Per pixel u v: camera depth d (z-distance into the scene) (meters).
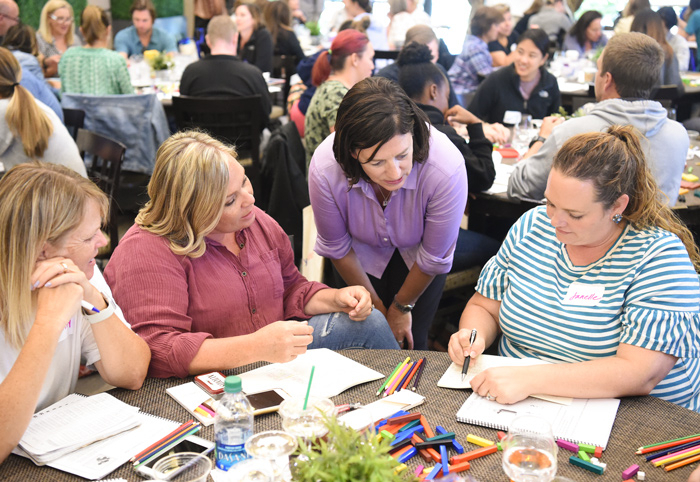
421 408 1.34
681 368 1.51
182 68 5.60
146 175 4.09
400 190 1.93
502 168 3.11
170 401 1.37
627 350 1.42
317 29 7.55
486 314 1.71
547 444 1.08
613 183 1.39
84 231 1.33
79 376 1.63
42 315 1.26
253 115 3.99
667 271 1.44
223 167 1.51
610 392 1.37
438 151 1.90
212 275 1.61
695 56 6.52
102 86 4.57
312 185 1.99
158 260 1.53
